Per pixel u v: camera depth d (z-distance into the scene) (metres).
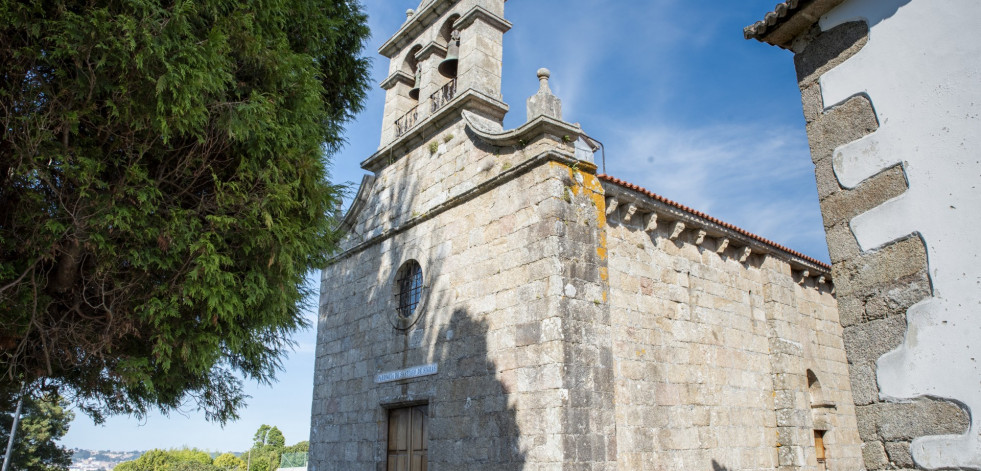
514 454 10.29
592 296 10.85
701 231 13.70
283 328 9.12
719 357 13.22
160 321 7.32
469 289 12.23
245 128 7.37
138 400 9.32
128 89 6.55
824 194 5.80
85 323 7.37
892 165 5.33
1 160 6.27
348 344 15.53
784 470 13.44
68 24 6.09
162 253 7.18
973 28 5.00
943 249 4.86
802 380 14.63
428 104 15.15
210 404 9.71
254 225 7.66
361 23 11.41
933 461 4.62
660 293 12.55
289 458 79.62
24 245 6.46
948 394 4.62
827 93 5.99
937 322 4.79
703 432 12.21
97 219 6.52
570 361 10.12
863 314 5.29
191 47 6.81
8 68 6.18
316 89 8.87
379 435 13.52
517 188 11.77
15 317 6.74
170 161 7.54
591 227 11.34
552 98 11.80
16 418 32.09
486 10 14.53
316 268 9.40
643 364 11.64
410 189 14.95
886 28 5.62
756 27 6.55
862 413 5.14
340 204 9.23
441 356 12.41
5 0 5.81
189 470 75.31
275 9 8.14
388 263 14.91
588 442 9.84
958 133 4.94
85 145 6.77
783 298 15.16
